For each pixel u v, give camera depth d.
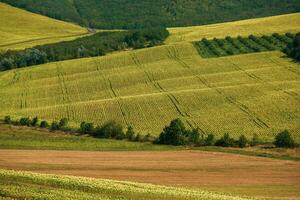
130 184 93.12
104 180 93.81
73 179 89.88
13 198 72.94
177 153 150.25
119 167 127.19
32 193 75.81
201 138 169.62
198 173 123.81
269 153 152.12
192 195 87.06
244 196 96.88
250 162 139.00
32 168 117.75
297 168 132.88
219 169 129.38
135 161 136.38
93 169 122.31
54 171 116.06
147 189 88.38
